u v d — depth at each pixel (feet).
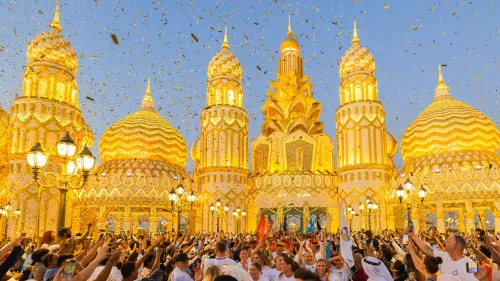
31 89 170.91
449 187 176.24
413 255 28.94
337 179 203.62
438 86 222.48
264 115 240.94
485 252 42.73
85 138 228.84
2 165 186.70
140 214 231.91
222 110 203.00
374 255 45.68
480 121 195.11
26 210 159.43
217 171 196.54
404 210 189.57
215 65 211.82
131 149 204.13
